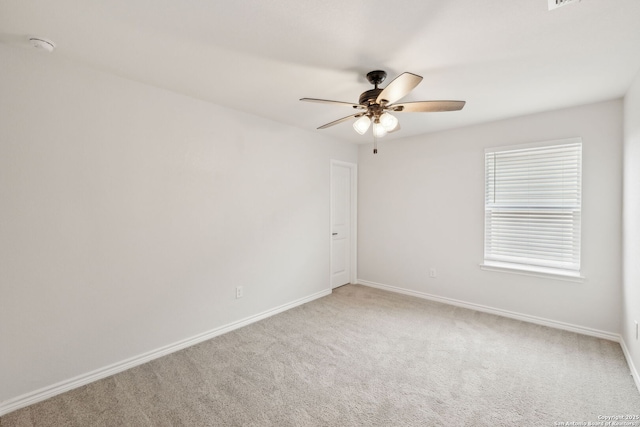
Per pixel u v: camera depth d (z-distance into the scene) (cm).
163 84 241
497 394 201
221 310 295
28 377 192
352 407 189
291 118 333
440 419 178
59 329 203
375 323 320
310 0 143
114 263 226
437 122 342
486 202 349
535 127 312
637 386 206
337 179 448
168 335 257
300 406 190
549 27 164
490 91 252
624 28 164
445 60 201
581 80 231
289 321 326
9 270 184
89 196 213
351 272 475
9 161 183
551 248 310
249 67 212
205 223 281
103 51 191
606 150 275
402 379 218
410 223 412
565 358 246
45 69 194
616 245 273
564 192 301
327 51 190
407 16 155
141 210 239
